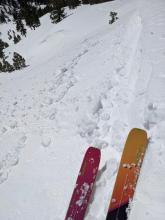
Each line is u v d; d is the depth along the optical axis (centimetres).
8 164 415
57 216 295
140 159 294
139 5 1184
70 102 509
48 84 682
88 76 589
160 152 291
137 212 251
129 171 288
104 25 1312
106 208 278
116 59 595
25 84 830
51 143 421
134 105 399
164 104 351
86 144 378
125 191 274
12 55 1797
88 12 1731
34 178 365
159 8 853
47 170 368
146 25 690
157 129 323
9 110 640
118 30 859
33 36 1936
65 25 1659
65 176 342
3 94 840
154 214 239
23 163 407
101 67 594
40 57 1434
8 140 495
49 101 559
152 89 394
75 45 1115
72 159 365
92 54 736
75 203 284
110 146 353
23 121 539
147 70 459
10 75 1320
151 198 253
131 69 512
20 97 706
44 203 319
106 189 298
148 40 574
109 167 318
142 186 270
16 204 337
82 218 273
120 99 442
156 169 276
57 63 887
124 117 398
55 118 484
